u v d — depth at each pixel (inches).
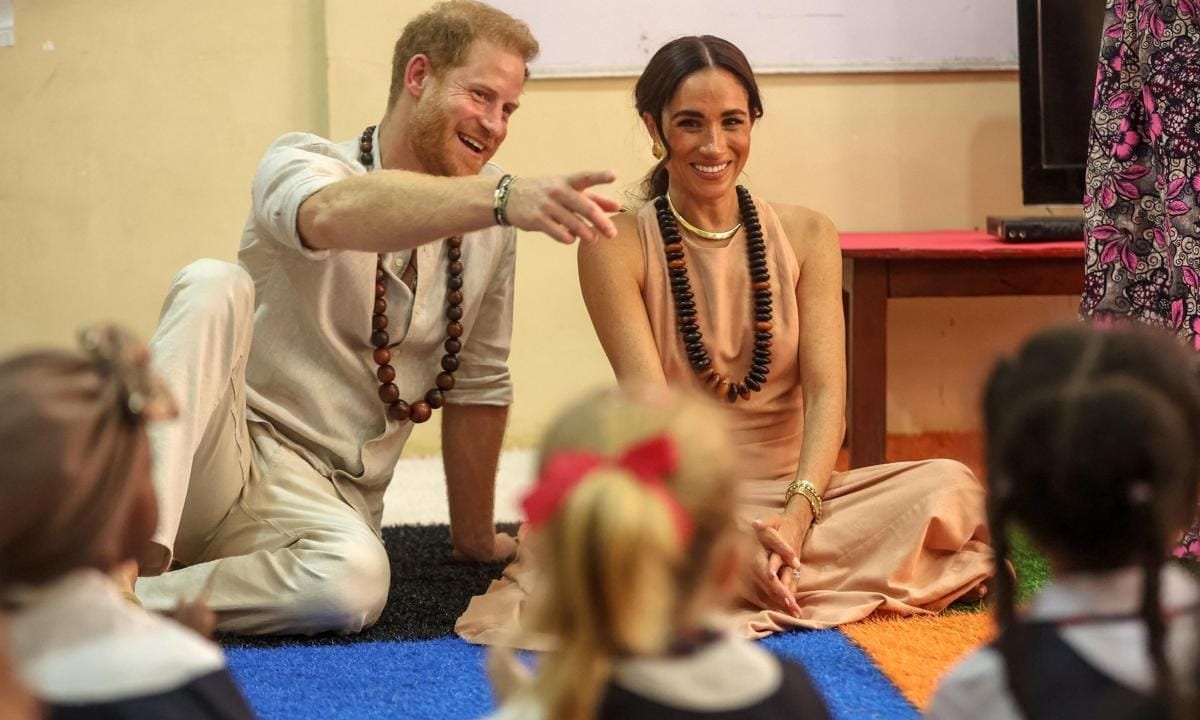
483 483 110.0
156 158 151.9
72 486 44.0
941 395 158.4
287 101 151.5
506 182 81.5
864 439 124.6
